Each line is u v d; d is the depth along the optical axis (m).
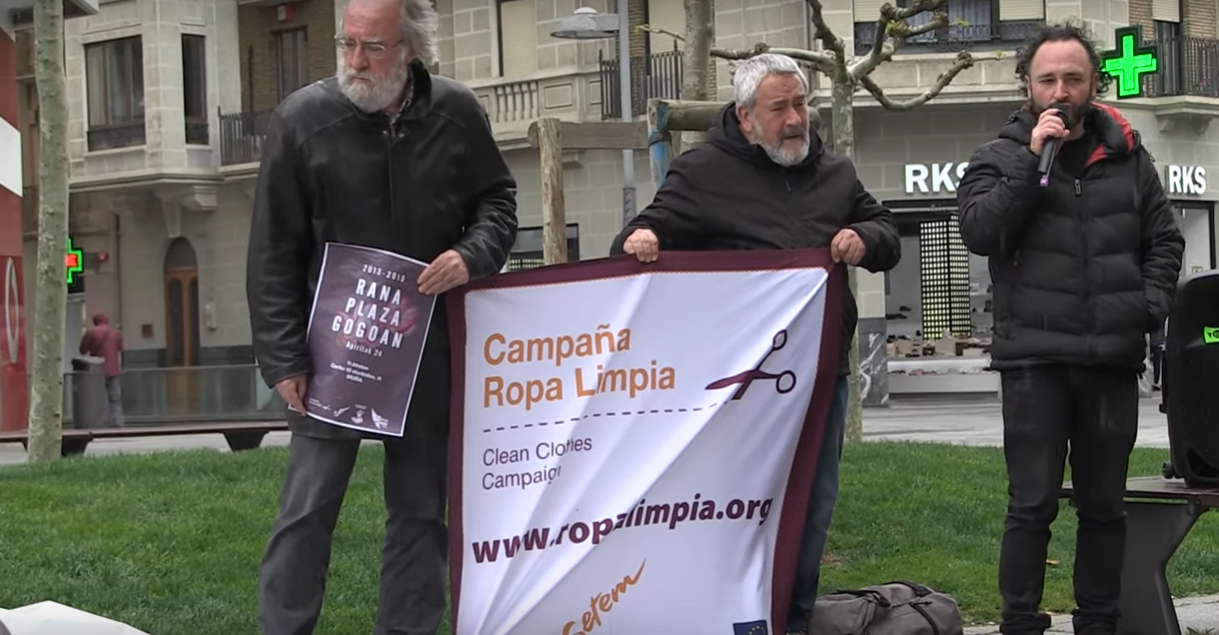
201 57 33.09
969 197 5.14
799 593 5.32
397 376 4.70
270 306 4.68
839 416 5.29
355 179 4.65
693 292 4.98
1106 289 5.01
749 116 5.16
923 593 5.51
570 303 4.90
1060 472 5.12
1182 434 5.38
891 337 27.19
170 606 6.49
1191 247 28.59
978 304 26.86
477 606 4.85
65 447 17.58
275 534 4.73
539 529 4.87
